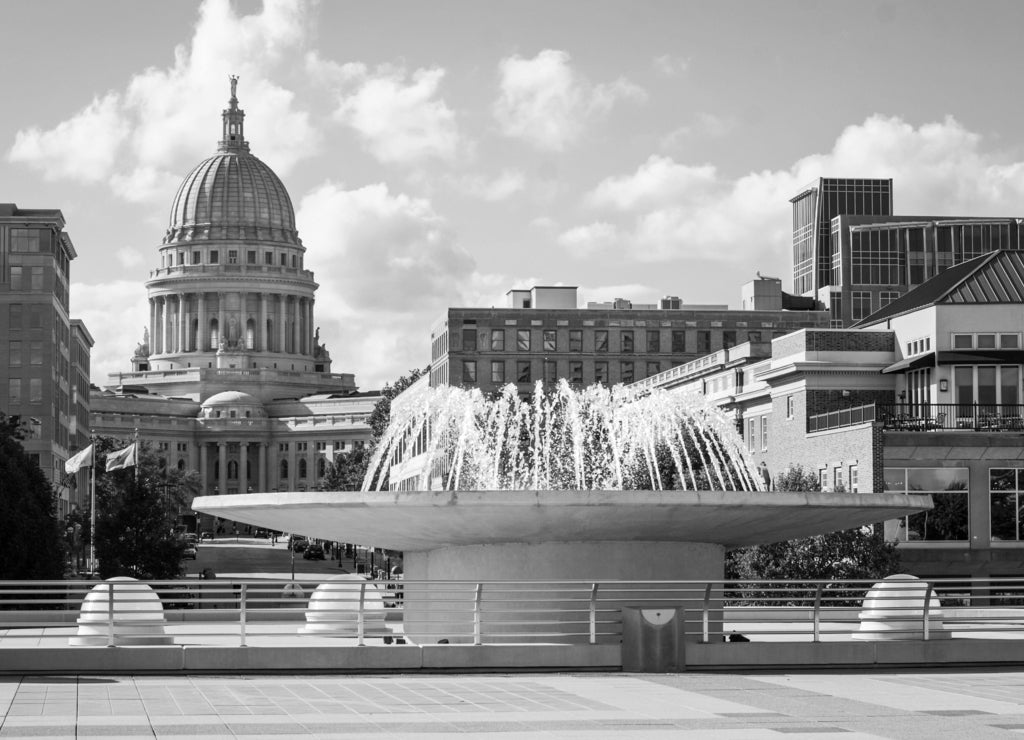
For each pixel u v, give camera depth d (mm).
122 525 114500
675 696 32562
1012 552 88875
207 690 33312
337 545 190500
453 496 36750
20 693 32594
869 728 27953
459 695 32562
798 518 38531
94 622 36969
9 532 96250
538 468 91062
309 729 27422
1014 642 39219
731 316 185875
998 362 94375
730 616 56969
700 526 38656
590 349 184750
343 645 40125
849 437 92625
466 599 38438
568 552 39812
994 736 27000
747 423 115688
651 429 86062
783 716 29469
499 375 184000
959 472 89188
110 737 26297
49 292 190375
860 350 101812
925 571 88562
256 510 38781
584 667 37219
